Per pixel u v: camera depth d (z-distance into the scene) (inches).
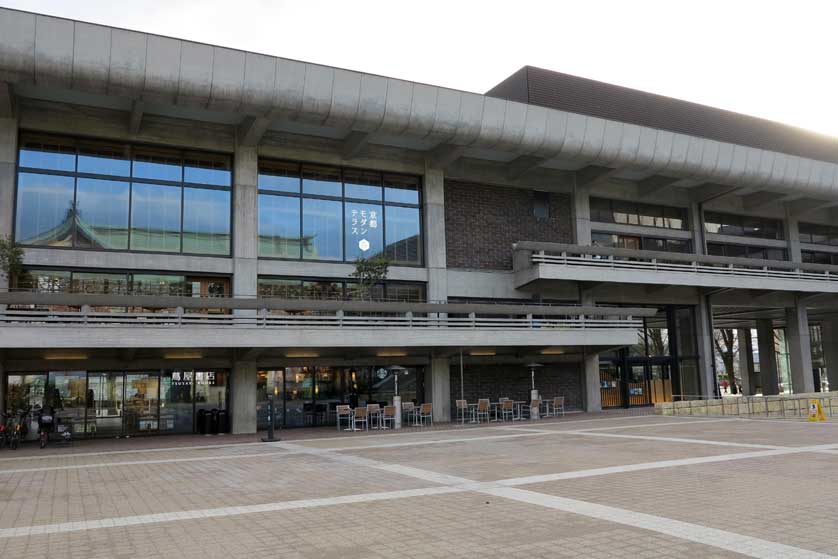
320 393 1085.8
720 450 610.9
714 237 1528.1
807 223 1699.1
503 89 1433.3
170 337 864.3
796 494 389.7
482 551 276.2
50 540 312.5
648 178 1409.9
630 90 1475.1
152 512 376.2
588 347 1275.8
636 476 466.3
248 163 1050.7
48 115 940.6
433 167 1205.7
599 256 1346.0
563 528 313.0
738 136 1614.2
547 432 853.2
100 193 970.1
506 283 1264.8
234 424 984.9
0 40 808.9
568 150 1196.5
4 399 885.2
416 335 1034.1
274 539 304.5
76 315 828.6
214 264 1015.6
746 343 2144.4
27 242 918.4
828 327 1882.4
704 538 290.5
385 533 311.0
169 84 893.8
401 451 671.1
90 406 928.9
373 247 1153.4
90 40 850.1
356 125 1031.0
